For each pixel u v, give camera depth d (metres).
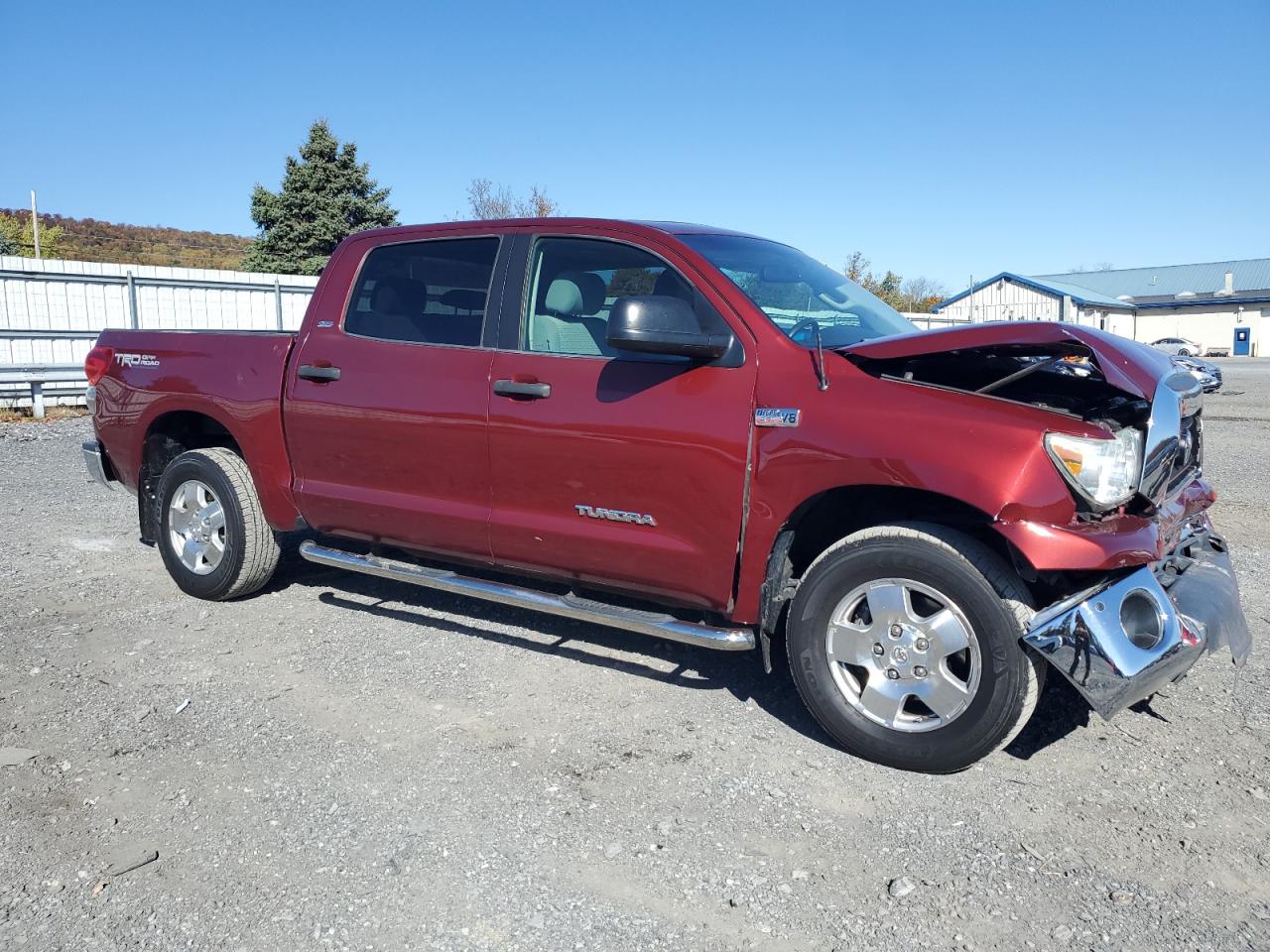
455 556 4.53
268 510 5.07
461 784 3.39
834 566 3.50
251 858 2.95
